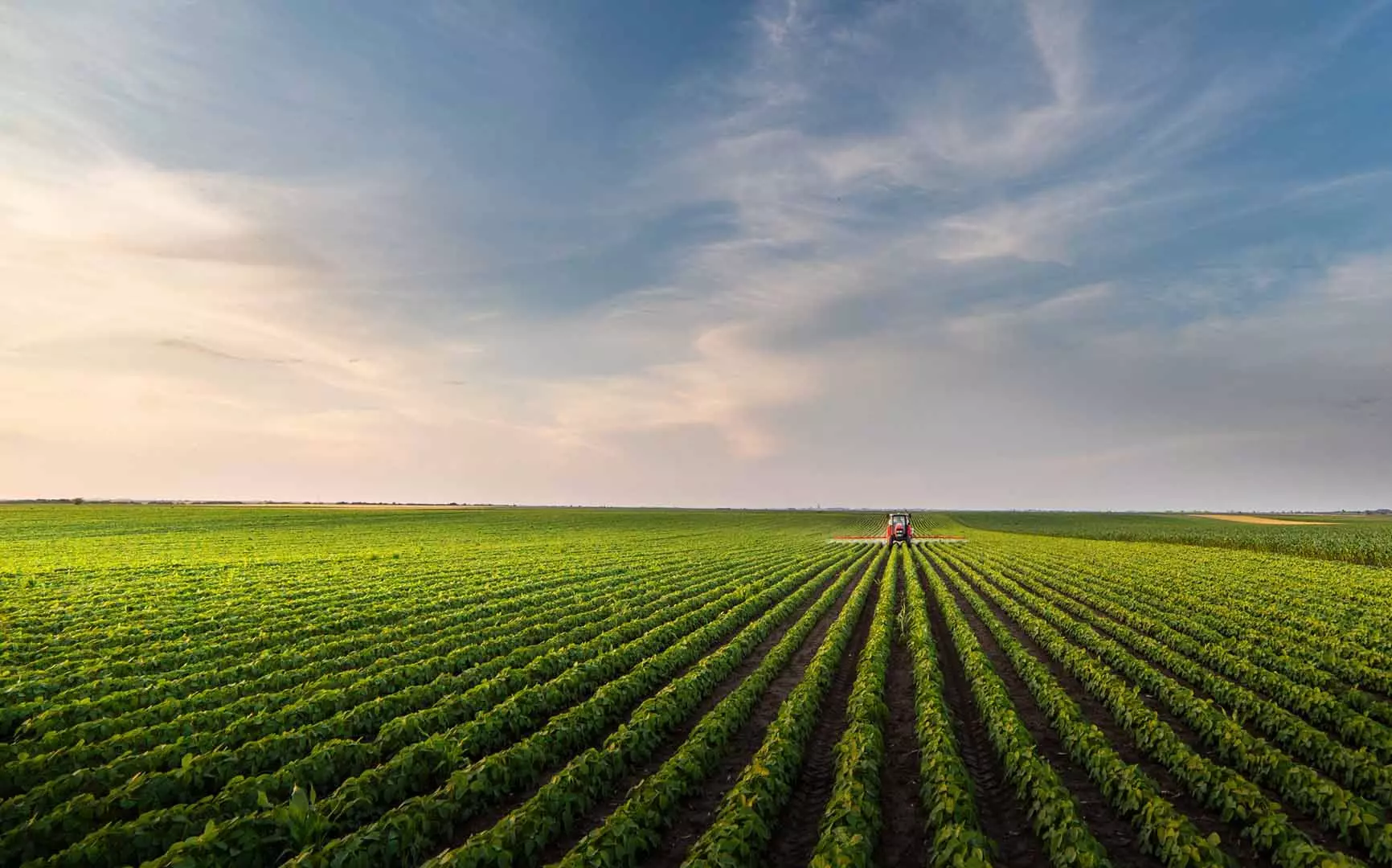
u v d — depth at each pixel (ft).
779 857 32.60
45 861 26.96
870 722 47.39
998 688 51.96
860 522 508.53
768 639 81.87
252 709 49.08
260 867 28.32
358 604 98.43
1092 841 29.37
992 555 201.16
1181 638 72.13
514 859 29.94
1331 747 40.57
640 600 102.53
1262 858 31.76
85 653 67.21
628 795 38.29
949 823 31.32
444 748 39.29
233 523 319.06
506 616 88.28
